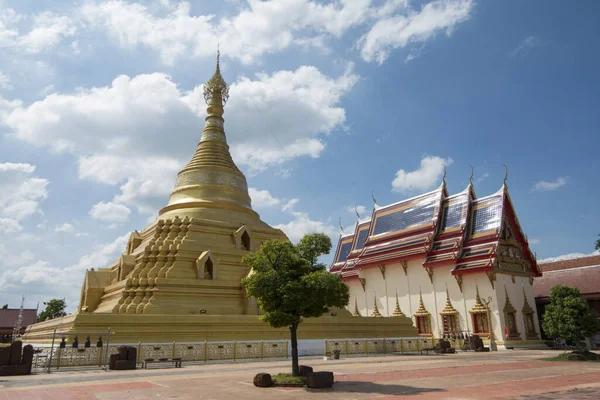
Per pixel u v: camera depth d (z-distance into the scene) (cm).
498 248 4903
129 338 3044
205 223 4256
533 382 1828
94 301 4156
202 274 3816
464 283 5025
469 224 5369
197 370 2383
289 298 1831
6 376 2170
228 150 5250
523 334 4869
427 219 5759
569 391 1570
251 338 3447
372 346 3734
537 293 5684
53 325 3597
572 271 5653
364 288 6172
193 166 4916
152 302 3472
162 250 3916
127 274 3975
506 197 5297
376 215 6675
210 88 5484
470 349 4322
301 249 2045
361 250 6662
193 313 3559
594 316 3173
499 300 4722
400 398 1428
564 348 4819
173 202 4741
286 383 1742
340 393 1545
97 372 2348
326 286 1867
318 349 3594
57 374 2264
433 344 4112
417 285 5500
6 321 7569
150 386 1730
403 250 5741
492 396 1453
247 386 1725
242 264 4119
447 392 1552
